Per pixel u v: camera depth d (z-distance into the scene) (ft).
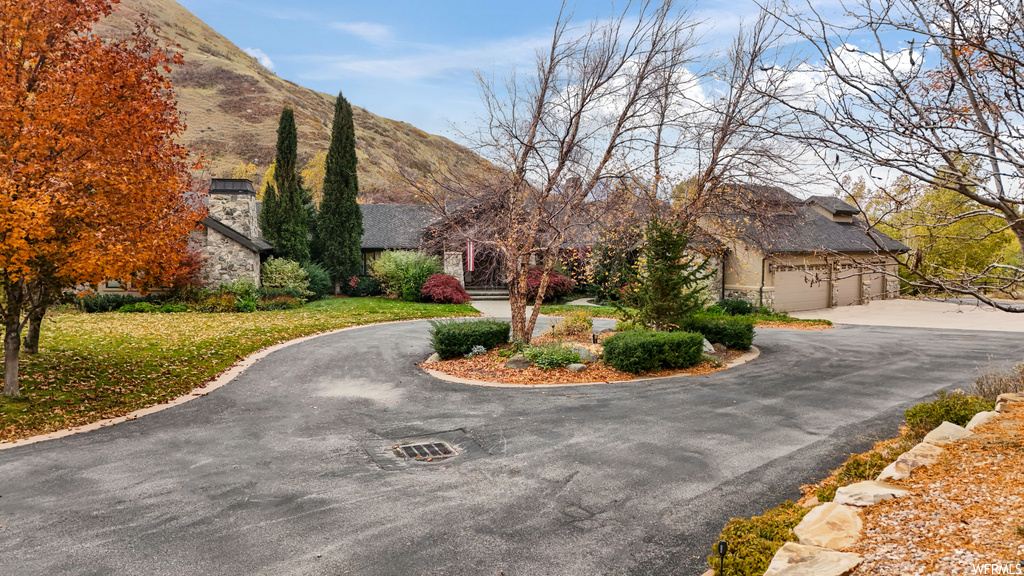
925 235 15.31
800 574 10.68
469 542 16.47
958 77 14.28
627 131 43.91
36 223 25.89
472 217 46.80
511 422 29.14
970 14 13.64
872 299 100.22
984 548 10.74
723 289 87.35
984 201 13.00
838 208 94.53
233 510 18.97
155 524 17.93
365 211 116.26
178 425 29.58
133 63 33.09
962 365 42.16
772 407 30.81
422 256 98.89
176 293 80.07
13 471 22.89
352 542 16.57
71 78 30.01
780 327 69.92
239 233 84.84
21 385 34.76
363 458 24.31
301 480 21.75
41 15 30.09
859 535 12.28
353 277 100.07
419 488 20.75
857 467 18.16
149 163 33.76
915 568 10.44
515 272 46.73
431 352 49.80
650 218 47.80
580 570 14.83
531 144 42.98
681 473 21.58
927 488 14.48
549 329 58.34
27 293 33.30
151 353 45.88
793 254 80.84
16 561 15.66
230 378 40.50
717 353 47.65
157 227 32.78
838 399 32.32
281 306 81.87
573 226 45.44
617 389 35.81
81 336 52.34
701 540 16.34
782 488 19.95
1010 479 14.24
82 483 21.57
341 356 48.32
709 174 46.73
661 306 45.83
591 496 19.67
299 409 32.58
